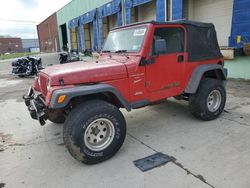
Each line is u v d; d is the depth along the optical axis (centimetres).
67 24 2527
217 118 426
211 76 439
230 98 555
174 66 366
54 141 367
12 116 505
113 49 390
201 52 400
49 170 284
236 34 739
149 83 343
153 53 336
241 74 771
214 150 309
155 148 325
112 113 289
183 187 237
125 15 1322
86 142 278
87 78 290
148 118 449
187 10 964
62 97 262
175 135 364
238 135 351
